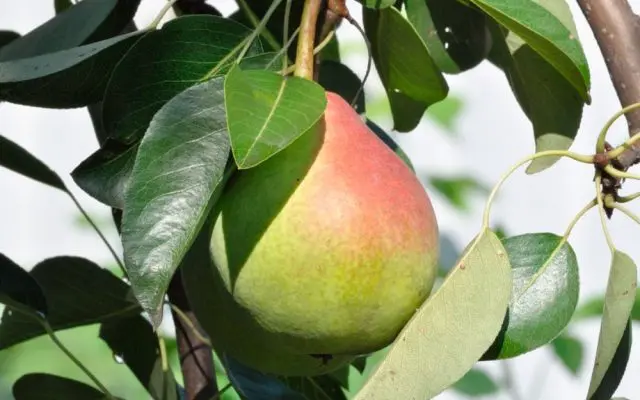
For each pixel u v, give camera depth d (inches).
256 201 30.9
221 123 31.0
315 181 30.9
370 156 31.4
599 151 32.6
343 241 30.6
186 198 30.5
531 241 33.3
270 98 30.2
